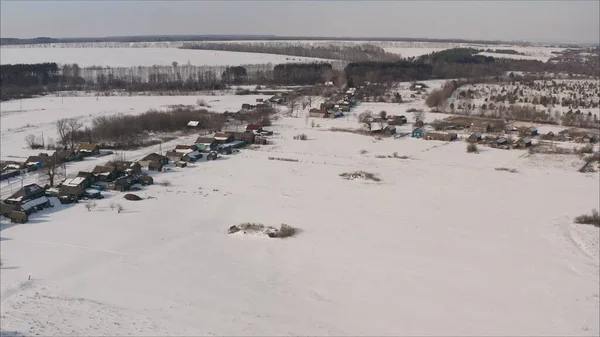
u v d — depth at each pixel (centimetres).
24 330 3403
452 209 6631
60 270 4525
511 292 4309
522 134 11312
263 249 5175
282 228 5706
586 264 4934
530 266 4866
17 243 5162
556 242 5512
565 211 6588
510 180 8094
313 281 4447
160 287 4219
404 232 5759
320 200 6944
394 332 3597
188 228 5747
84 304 3856
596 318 3872
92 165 8425
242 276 4503
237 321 3659
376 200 6988
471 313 3925
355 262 4881
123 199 6781
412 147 10406
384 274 4622
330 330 3588
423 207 6706
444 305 4050
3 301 3884
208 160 9150
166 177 7969
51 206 6450
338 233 5684
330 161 9194
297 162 9075
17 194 6375
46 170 7812
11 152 9256
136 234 5488
